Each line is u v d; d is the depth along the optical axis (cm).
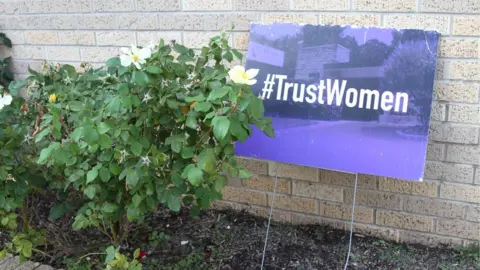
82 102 238
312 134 258
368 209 289
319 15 268
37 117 253
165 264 276
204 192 229
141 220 292
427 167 269
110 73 252
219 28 297
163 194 218
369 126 247
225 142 205
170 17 309
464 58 246
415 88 240
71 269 270
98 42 340
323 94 257
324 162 255
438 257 271
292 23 269
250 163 312
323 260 275
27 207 294
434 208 274
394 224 286
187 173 201
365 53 249
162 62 221
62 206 271
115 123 208
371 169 246
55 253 290
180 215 326
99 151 218
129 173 204
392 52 245
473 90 249
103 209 230
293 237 297
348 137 251
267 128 216
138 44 325
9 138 242
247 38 291
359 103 250
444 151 263
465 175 263
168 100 212
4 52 382
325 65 257
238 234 304
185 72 229
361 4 257
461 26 242
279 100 266
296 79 263
